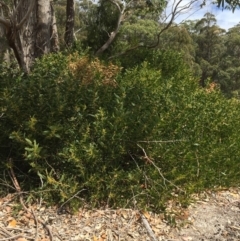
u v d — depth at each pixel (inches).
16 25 212.4
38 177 150.2
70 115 143.4
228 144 181.9
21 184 148.8
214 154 165.8
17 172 154.9
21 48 226.5
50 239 124.6
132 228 136.2
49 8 287.3
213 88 233.9
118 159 145.9
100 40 341.7
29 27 276.7
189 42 1119.6
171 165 149.9
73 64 167.9
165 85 179.5
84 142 136.6
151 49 294.4
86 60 169.2
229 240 139.0
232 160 178.9
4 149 153.3
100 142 136.3
